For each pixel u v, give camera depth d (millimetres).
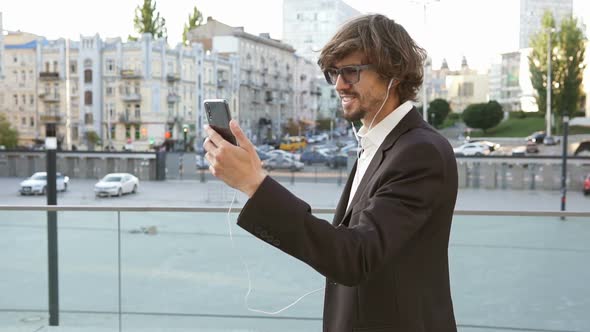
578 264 3139
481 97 123125
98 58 66688
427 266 1254
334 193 29734
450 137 78875
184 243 3436
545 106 67375
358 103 1337
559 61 66500
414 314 1236
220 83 78375
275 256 3393
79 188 33156
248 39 87250
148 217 3410
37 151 40188
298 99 103812
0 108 68688
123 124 67188
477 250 3189
